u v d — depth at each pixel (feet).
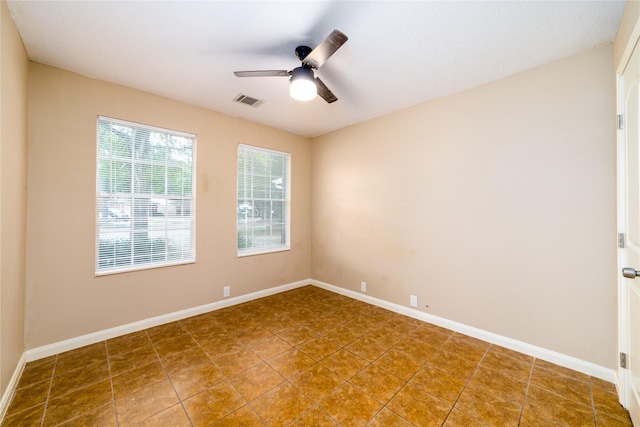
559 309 6.99
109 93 8.32
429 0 5.08
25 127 6.73
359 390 6.01
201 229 10.36
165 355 7.42
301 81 6.09
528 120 7.43
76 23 5.76
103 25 5.83
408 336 8.55
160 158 9.46
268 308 10.96
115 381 6.29
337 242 12.96
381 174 11.10
